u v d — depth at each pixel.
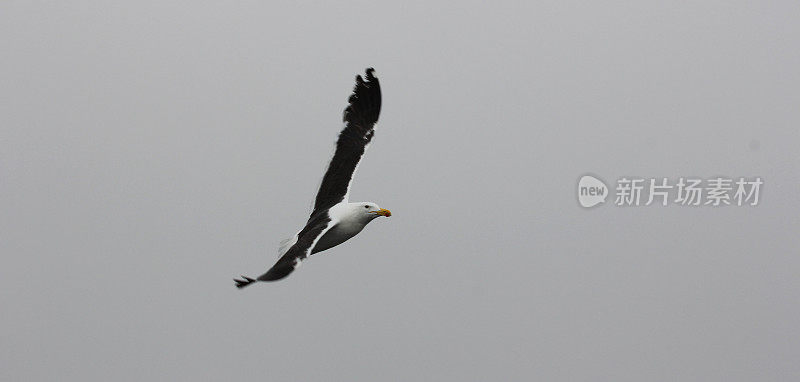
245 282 11.80
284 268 12.50
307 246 12.95
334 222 13.89
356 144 15.38
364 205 14.50
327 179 15.09
